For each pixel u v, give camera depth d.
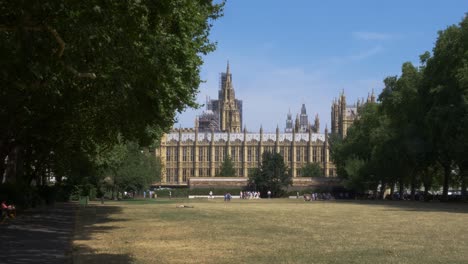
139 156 124.44
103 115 44.53
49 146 56.03
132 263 21.14
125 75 27.36
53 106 38.69
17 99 33.69
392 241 29.30
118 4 20.69
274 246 27.14
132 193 155.75
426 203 95.44
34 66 19.66
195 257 23.06
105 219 47.78
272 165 166.50
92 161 75.62
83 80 32.97
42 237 30.94
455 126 80.81
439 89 84.00
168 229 37.47
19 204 56.84
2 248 25.61
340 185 170.50
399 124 105.50
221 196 171.75
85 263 21.00
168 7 21.98
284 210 66.88
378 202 104.31
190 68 39.03
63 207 70.38
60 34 20.69
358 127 143.75
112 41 22.81
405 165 109.75
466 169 95.19
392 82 109.75
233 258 22.78
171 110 47.50
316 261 21.88
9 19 19.34
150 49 26.39
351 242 28.88
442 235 32.62
